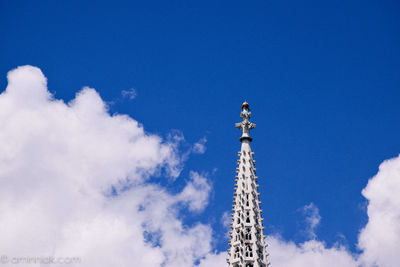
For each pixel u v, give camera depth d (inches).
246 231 3978.8
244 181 4215.1
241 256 3828.7
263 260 3880.4
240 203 4114.2
